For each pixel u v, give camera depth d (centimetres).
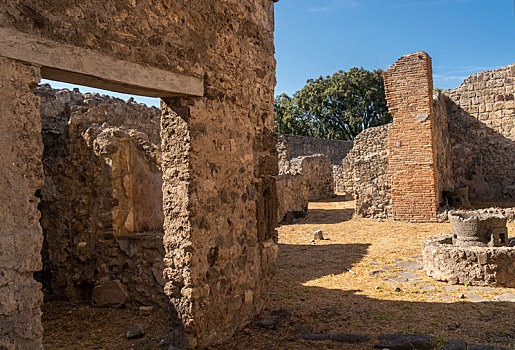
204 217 407
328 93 3672
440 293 592
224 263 434
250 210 488
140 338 459
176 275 398
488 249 628
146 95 390
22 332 264
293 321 488
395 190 1334
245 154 479
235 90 463
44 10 282
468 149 1697
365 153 1512
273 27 545
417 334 424
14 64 267
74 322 520
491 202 1569
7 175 262
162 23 368
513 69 1622
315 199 2136
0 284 255
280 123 3866
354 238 1083
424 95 1298
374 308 531
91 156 606
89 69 307
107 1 322
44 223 625
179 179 397
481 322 462
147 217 632
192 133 395
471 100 1692
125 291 571
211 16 425
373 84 3694
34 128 277
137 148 638
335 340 420
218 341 418
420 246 934
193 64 399
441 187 1452
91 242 598
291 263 820
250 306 480
